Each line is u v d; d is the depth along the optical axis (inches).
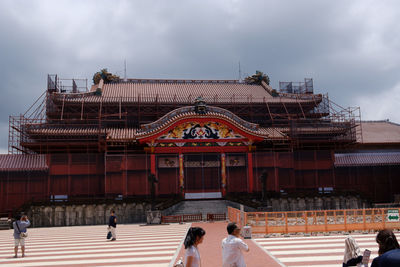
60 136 2236.7
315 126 2480.3
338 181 2358.5
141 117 2561.5
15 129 2217.0
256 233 1037.8
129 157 2073.1
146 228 1422.2
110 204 1807.3
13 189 2047.2
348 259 382.9
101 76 2878.9
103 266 657.0
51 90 2642.7
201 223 1509.6
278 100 2726.4
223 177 2107.5
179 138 2107.5
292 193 2039.9
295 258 674.2
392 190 2397.9
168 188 2082.9
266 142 2346.2
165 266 639.8
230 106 2610.7
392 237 281.9
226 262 421.1
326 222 1051.9
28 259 763.4
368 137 2655.0
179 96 2696.9
